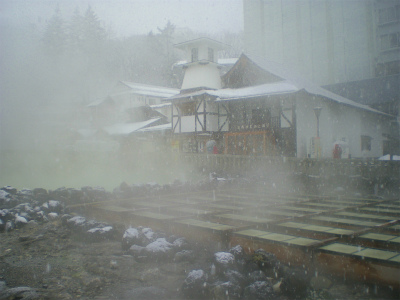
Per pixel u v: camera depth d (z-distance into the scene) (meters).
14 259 5.19
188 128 25.95
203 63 27.06
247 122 23.56
